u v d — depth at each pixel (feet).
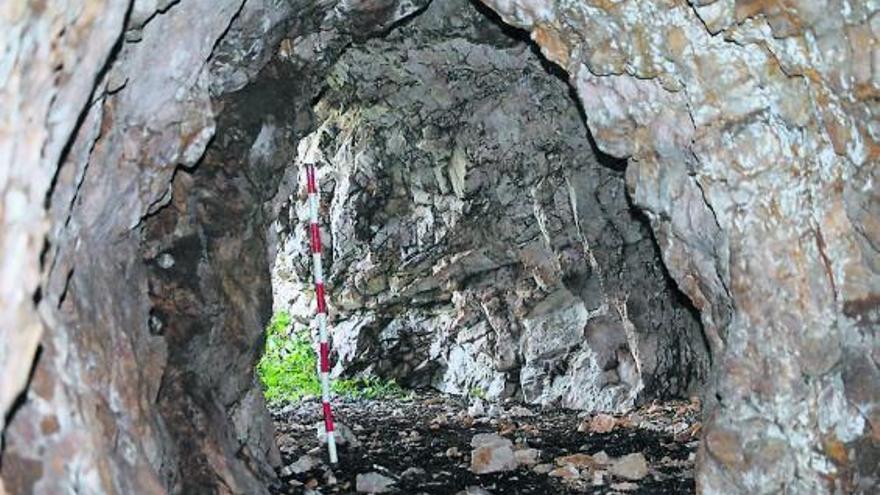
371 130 33.65
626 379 31.53
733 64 14.76
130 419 13.82
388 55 26.86
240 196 18.79
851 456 14.51
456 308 36.32
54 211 11.77
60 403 10.91
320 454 23.11
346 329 38.65
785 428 14.98
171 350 16.79
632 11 15.48
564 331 33.47
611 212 29.71
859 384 14.42
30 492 10.22
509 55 26.37
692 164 16.02
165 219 17.28
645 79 16.06
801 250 14.71
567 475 20.27
